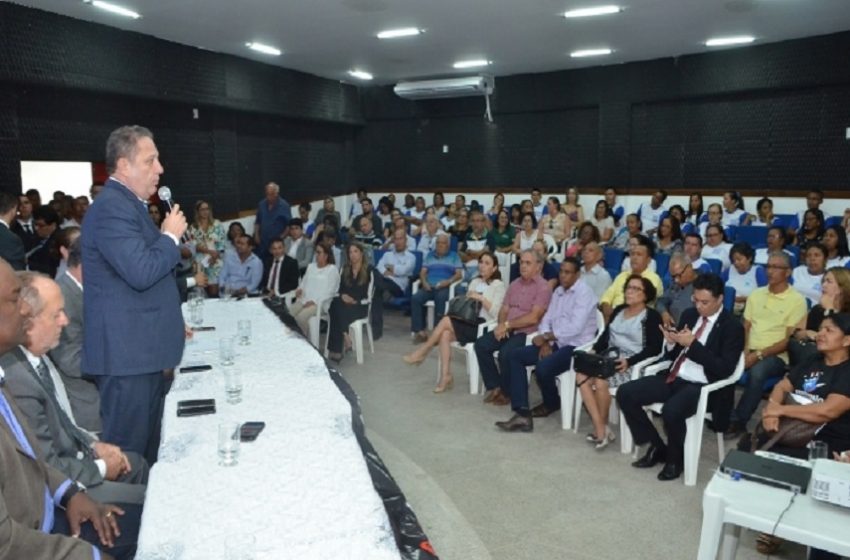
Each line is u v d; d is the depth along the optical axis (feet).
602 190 34.24
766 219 26.50
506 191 37.47
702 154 31.53
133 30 23.58
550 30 24.50
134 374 7.80
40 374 7.22
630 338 12.96
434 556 4.96
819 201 25.77
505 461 12.09
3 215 14.29
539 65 32.76
